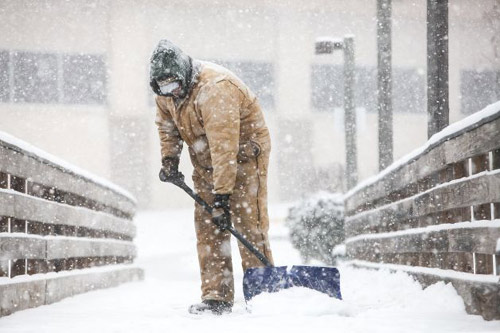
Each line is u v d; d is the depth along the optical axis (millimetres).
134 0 50219
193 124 8492
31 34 48719
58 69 49281
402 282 10789
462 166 8883
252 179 8695
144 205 50656
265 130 8812
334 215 22016
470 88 52812
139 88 50375
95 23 49750
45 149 49125
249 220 8727
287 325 6816
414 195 11539
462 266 8664
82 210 12219
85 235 12984
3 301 8211
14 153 8914
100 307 9523
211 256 8836
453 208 8914
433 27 12688
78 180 11922
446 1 12664
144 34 50406
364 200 15508
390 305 8852
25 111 48656
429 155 9922
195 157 8945
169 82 8219
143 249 33312
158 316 8258
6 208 8594
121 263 16562
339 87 52781
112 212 15328
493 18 46375
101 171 49938
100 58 49875
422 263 10727
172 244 35531
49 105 49094
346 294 10430
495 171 7441
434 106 12664
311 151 52375
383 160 20109
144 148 50562
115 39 50094
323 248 22031
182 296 11656
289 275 8195
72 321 7680
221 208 8398
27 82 48750
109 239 15000
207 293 8742
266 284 8211
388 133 20125
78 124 49500
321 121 52562
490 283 7195
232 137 8258
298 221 22281
